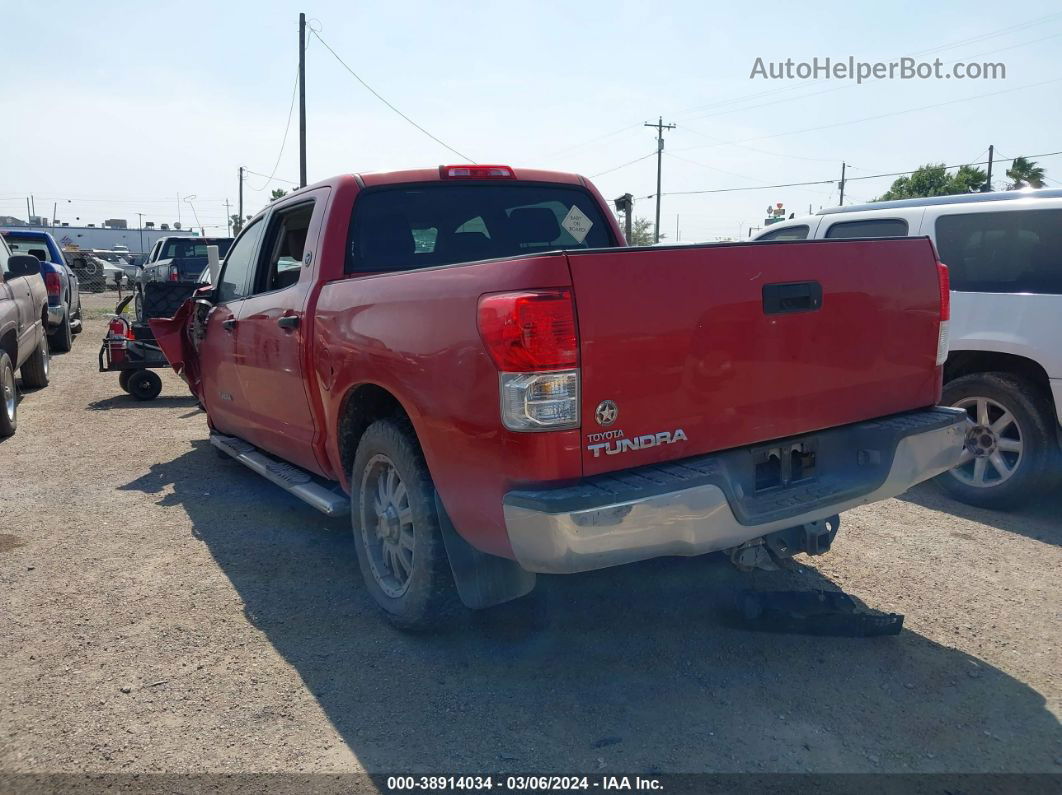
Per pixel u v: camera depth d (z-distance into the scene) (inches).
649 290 115.5
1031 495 212.5
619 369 113.5
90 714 126.6
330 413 162.2
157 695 132.0
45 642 148.9
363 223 175.0
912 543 195.8
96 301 1135.0
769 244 127.6
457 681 135.9
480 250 188.2
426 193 183.9
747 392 125.9
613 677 137.0
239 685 134.9
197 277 721.6
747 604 151.1
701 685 134.3
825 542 144.4
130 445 301.9
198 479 255.1
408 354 131.2
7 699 130.4
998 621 156.0
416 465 138.8
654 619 156.9
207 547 196.2
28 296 373.1
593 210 207.9
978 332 217.6
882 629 148.5
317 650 146.3
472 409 117.6
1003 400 213.8
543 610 161.0
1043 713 126.1
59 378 457.7
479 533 122.6
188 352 271.3
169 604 164.7
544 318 108.3
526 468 111.0
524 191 196.7
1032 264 212.1
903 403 148.8
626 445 115.4
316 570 182.2
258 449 228.8
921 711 126.7
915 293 146.9
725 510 119.5
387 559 155.9
